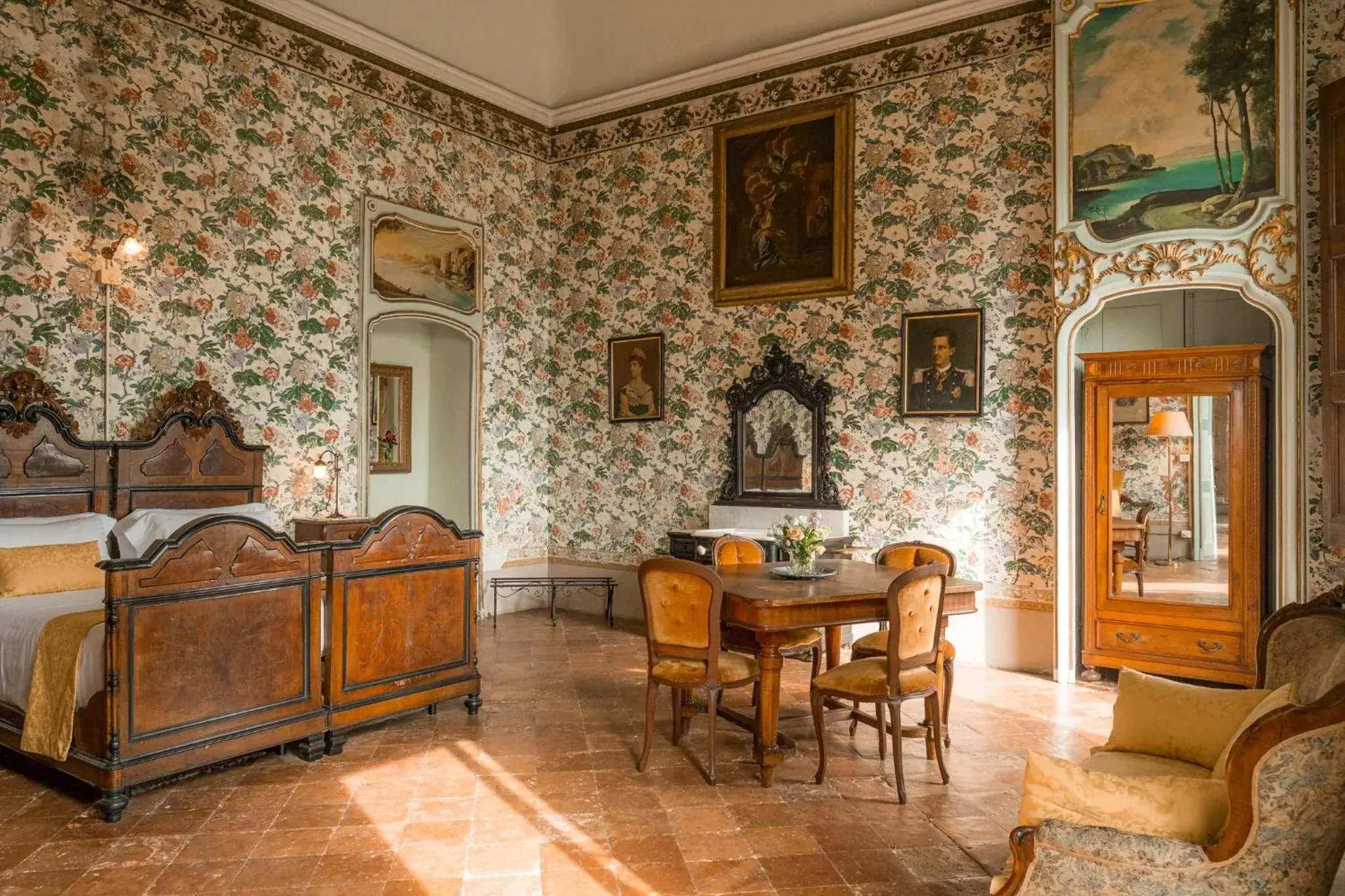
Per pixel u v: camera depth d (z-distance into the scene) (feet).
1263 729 6.61
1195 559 19.02
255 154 22.13
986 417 22.20
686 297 27.27
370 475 27.63
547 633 25.59
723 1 24.99
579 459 29.55
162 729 12.93
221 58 21.47
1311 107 17.95
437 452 29.01
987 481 22.18
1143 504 19.63
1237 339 19.71
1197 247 18.40
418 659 16.53
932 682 13.74
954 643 22.53
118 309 19.62
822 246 24.68
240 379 21.80
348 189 24.18
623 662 21.88
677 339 27.43
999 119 22.06
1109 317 21.27
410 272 25.70
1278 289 17.62
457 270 27.04
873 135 23.84
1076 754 15.21
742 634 15.69
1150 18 18.93
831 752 15.33
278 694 14.37
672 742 15.79
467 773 14.26
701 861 11.17
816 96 24.82
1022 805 7.75
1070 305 19.84
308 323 23.24
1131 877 6.96
